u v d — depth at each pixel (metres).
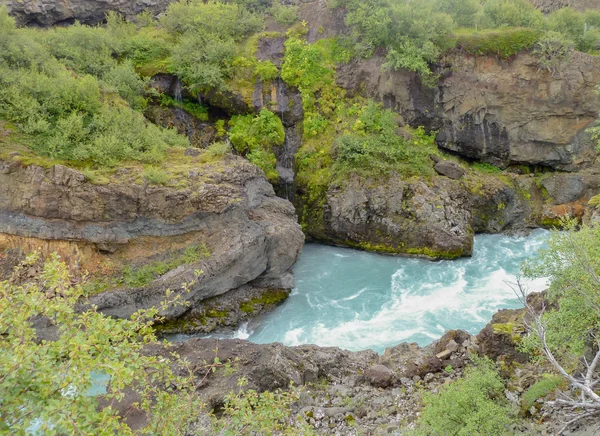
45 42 26.39
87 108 22.53
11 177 18.92
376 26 28.92
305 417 12.92
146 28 33.03
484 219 27.83
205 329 19.62
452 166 27.69
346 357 16.09
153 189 19.64
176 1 36.03
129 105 26.38
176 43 31.28
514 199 28.36
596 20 31.42
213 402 13.02
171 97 29.81
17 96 21.08
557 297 12.84
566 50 27.28
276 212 23.78
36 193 18.86
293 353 15.41
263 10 35.19
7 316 6.43
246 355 15.08
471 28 30.47
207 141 29.44
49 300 7.05
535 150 29.23
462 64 28.48
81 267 19.22
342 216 26.73
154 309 7.94
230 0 35.00
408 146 28.02
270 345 15.83
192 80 28.86
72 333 6.68
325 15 31.59
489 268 23.92
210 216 20.50
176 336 19.36
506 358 14.10
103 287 18.84
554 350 11.92
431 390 13.83
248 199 22.39
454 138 29.52
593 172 28.59
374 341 18.42
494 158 29.86
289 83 29.97
